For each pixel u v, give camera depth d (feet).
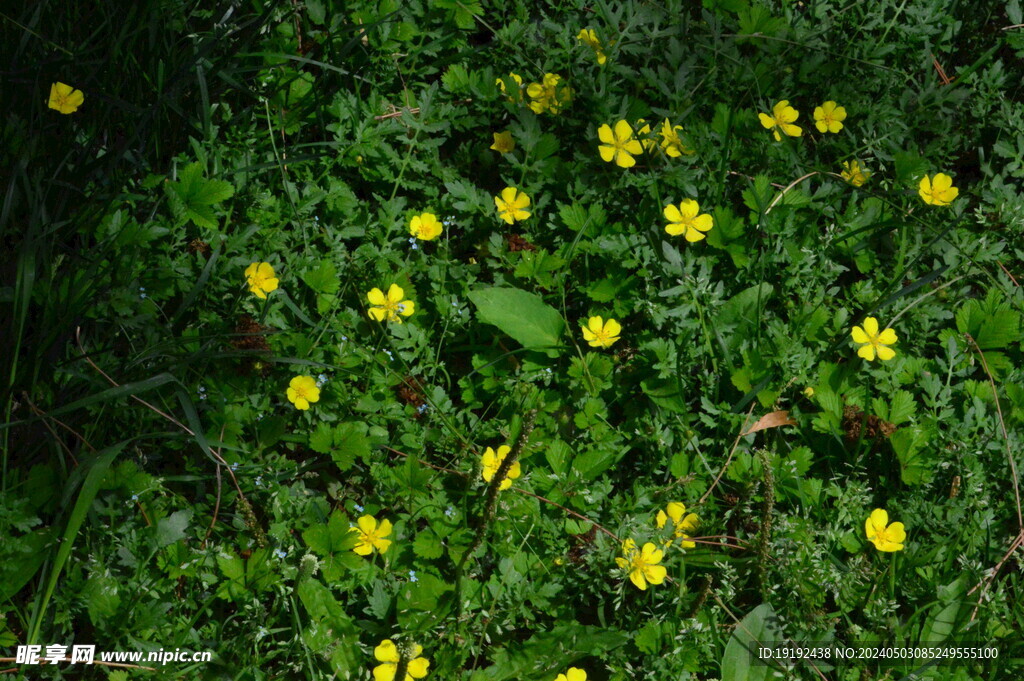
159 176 3.80
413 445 3.78
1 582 3.59
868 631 3.69
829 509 3.80
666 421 3.83
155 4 3.88
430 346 3.88
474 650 3.66
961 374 3.89
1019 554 3.75
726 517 3.76
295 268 3.85
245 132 3.92
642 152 3.92
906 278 3.95
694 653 3.66
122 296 3.71
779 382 3.84
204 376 3.78
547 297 3.92
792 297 3.93
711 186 3.95
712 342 3.88
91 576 3.62
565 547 3.74
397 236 3.92
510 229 3.97
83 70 3.88
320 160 3.94
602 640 3.67
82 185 3.82
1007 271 3.96
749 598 3.74
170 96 3.85
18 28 3.87
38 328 3.69
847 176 4.00
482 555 3.73
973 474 3.77
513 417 3.80
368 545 3.68
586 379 3.83
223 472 3.74
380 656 3.61
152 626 3.61
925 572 3.74
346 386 3.81
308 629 3.64
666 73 3.98
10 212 3.79
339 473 3.80
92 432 3.70
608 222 3.97
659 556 3.67
